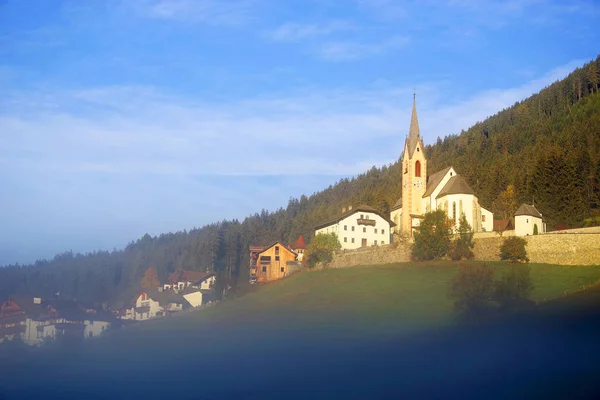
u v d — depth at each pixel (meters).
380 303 117.81
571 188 161.75
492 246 134.50
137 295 154.00
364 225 167.75
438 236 141.50
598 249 117.00
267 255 169.12
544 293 106.38
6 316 142.75
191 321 129.00
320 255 156.00
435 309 109.25
